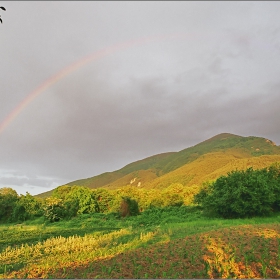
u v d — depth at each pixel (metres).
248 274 11.59
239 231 19.20
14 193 56.97
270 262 12.77
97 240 20.73
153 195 59.03
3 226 41.88
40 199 57.06
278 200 36.19
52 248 18.30
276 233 18.25
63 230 30.14
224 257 13.47
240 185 34.00
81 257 15.16
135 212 43.94
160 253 14.59
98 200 57.91
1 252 18.05
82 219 43.09
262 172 41.78
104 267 12.68
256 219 30.67
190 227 25.12
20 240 23.11
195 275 11.42
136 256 14.28
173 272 11.76
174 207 45.66
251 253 13.82
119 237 21.81
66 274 12.18
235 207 33.00
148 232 23.17
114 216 44.31
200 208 42.62
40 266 13.75
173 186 67.38
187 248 15.21
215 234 18.47
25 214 50.25
